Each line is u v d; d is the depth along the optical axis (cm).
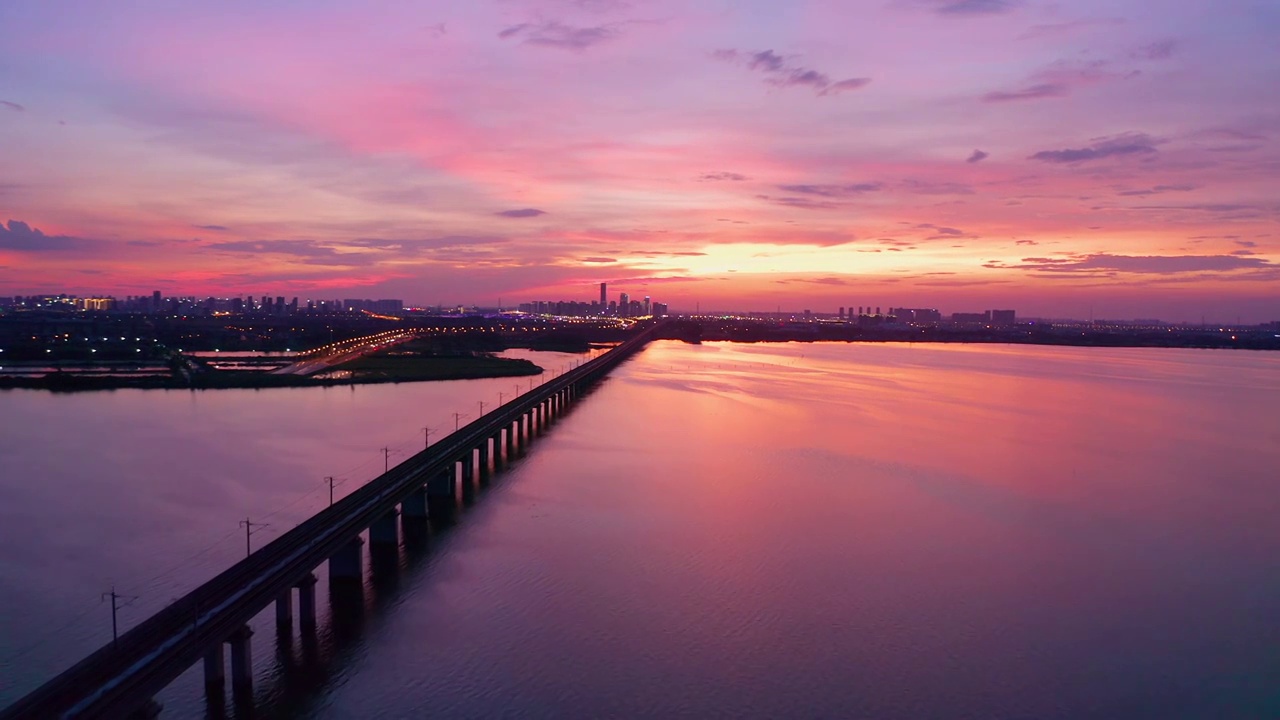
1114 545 7012
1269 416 15300
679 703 4441
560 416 13562
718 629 5259
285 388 17300
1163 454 11238
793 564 6372
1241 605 5775
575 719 4278
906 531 7244
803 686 4619
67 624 5103
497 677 4647
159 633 3912
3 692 4325
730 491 8469
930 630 5303
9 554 6288
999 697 4556
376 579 5981
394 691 4491
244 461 9550
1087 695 4594
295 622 5209
